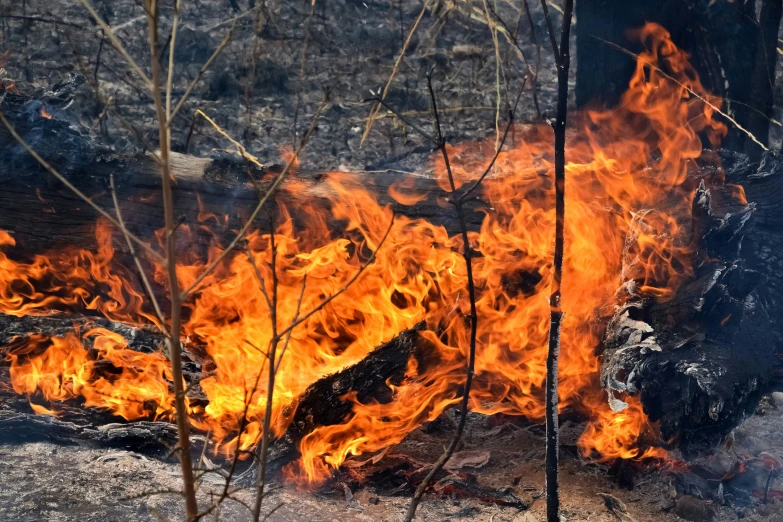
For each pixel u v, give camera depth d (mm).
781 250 3732
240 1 8773
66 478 2789
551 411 2598
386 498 3078
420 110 7617
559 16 8875
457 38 8758
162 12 8508
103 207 3760
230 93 7609
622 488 3256
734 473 3225
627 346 3197
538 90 7961
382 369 3201
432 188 3850
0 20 7902
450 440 3543
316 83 7863
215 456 3152
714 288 3197
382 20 8852
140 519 2564
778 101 7410
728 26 4977
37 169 3734
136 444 3174
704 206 3322
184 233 3781
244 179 3826
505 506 3064
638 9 4957
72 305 3879
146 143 1820
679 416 3076
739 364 3111
